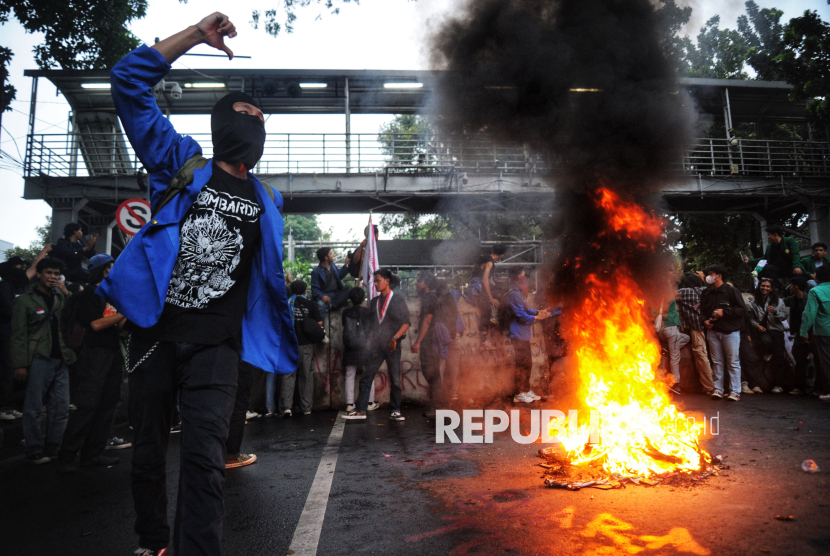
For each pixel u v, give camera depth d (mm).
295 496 3355
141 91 2086
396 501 3152
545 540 2439
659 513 2730
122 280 1992
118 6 18000
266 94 18516
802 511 2705
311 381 7473
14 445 5609
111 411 4574
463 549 2387
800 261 10727
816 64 15938
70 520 3074
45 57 17547
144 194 17359
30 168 17000
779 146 18641
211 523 1890
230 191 2182
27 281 7109
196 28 2160
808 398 7465
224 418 2014
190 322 2041
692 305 8047
